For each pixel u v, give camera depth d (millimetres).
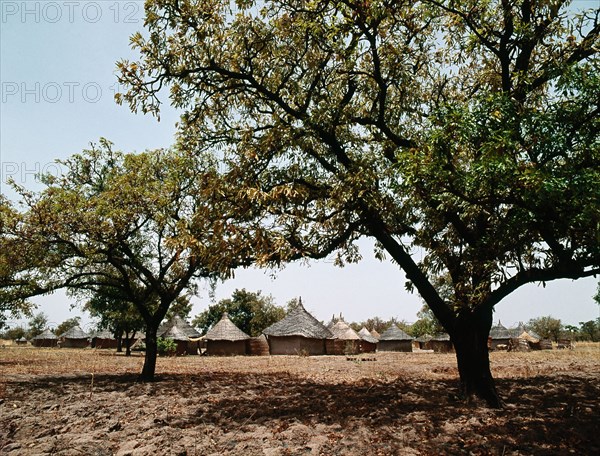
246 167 10688
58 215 14953
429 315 62344
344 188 9742
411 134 12234
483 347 10734
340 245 12086
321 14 10133
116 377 18781
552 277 8680
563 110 7551
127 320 42688
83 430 8750
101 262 17469
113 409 10859
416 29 10859
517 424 8539
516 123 7531
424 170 7801
